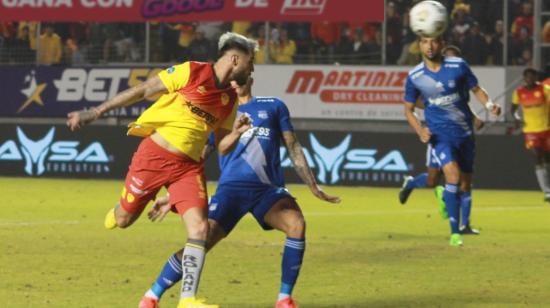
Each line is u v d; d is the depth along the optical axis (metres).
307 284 21.59
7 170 57.22
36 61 58.94
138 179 16.83
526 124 46.56
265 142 18.34
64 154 56.31
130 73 57.47
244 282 21.72
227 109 16.86
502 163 52.28
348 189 51.81
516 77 53.78
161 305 18.83
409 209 41.38
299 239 17.94
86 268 23.50
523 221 36.97
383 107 55.03
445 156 29.38
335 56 56.56
